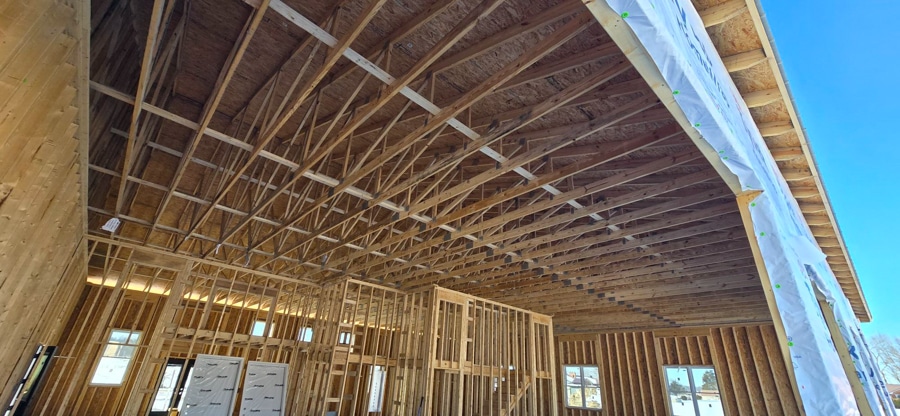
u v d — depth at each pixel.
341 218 8.46
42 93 3.38
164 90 6.55
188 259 10.35
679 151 5.70
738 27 3.62
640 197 6.45
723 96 3.21
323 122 7.20
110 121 6.15
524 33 4.09
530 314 11.66
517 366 10.49
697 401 13.41
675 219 7.23
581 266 10.16
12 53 2.70
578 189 6.59
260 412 9.88
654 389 14.24
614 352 15.74
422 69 4.16
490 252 9.91
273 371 10.47
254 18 3.72
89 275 12.61
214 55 5.86
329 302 11.08
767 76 4.08
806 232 5.78
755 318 13.13
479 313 10.67
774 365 12.62
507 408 9.83
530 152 5.73
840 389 2.98
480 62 4.96
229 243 11.00
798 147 4.98
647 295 11.71
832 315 4.68
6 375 6.86
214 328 14.84
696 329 14.30
